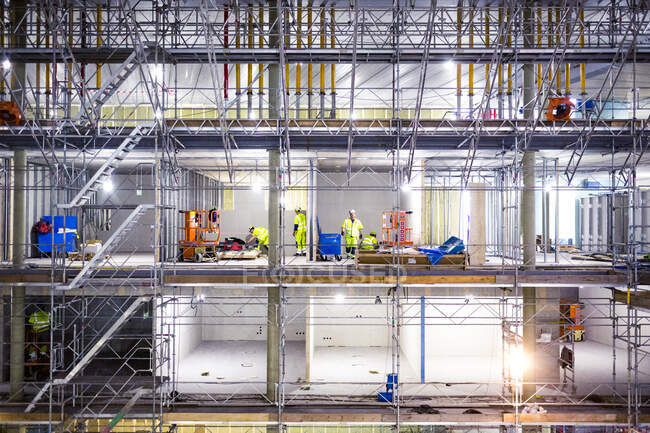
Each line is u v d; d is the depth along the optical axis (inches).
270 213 628.7
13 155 676.7
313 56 592.7
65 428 544.1
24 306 612.1
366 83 784.9
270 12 621.6
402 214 749.3
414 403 603.5
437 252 603.2
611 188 598.2
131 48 560.7
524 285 586.9
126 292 586.9
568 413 566.9
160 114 568.1
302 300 858.8
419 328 697.6
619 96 798.5
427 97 838.5
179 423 577.9
